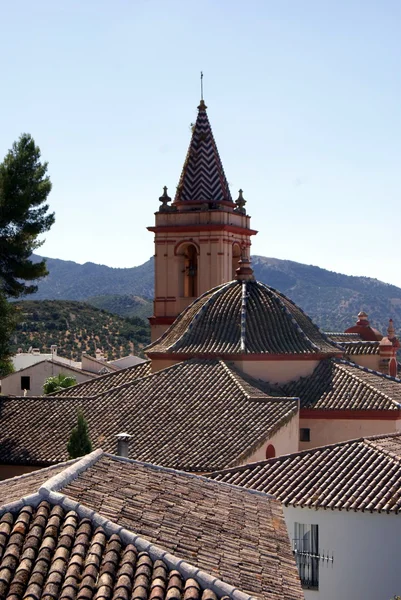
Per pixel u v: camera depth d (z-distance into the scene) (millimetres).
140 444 42531
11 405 48375
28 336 147000
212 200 68375
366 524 32969
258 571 20719
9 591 17109
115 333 156500
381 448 36688
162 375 48406
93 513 19359
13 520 19266
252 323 51781
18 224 69875
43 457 43500
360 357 61062
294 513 33625
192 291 69000
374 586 32781
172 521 21812
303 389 49250
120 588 17453
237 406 44719
